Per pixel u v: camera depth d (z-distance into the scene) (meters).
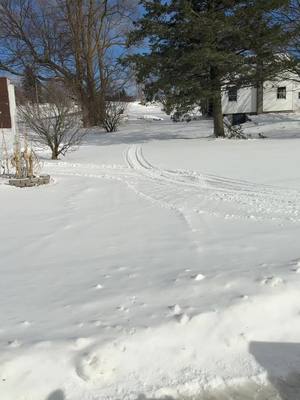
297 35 20.62
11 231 6.12
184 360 3.05
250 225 5.85
